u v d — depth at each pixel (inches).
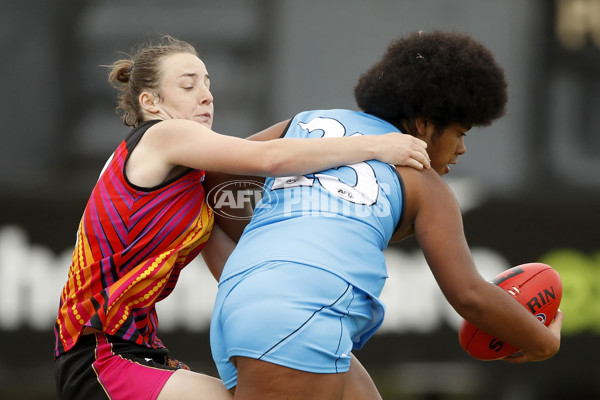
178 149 394.6
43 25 857.5
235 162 384.5
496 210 885.8
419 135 413.7
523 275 438.0
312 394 353.7
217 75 858.1
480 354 431.5
